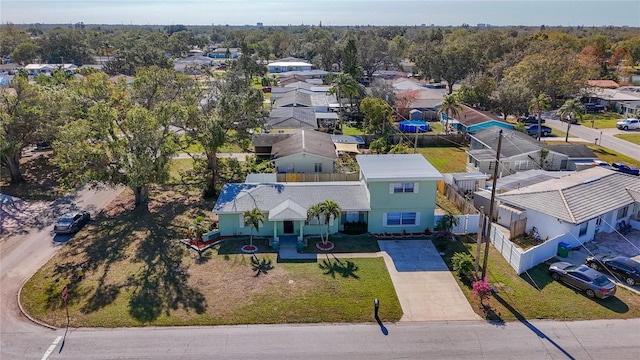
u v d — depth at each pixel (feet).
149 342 73.05
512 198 116.37
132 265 97.25
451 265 98.02
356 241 109.29
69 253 102.78
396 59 433.89
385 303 83.87
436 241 109.70
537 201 111.34
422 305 83.46
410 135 211.61
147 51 378.73
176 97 180.75
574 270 88.74
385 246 106.93
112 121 124.26
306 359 69.41
